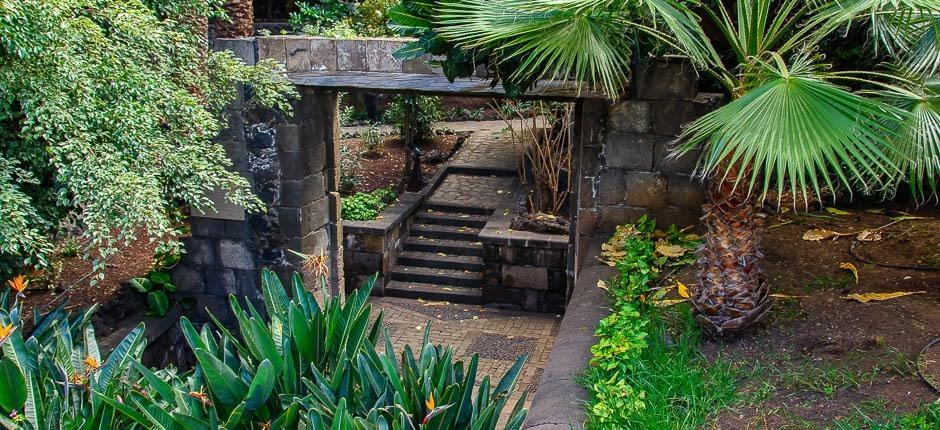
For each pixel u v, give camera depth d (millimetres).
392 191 12297
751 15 4145
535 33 4492
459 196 12641
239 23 7664
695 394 4203
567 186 11453
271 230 8211
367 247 10680
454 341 9258
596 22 4488
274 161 7992
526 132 14227
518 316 10172
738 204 4543
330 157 8633
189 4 6641
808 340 4645
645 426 3984
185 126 6281
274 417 4113
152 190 5441
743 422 4008
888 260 5664
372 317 10031
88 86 5316
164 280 8328
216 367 3883
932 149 4074
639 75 6668
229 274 8453
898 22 4426
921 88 4363
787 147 3684
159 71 6113
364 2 11359
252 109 7828
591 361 4641
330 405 3762
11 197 4902
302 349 4262
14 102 5582
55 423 3871
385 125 17172
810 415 3969
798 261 5805
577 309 5605
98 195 5223
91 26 5359
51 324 4848
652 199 6953
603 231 7156
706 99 6617
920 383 4074
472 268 11023
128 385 4266
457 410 3971
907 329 4629
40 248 5336
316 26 10508
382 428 3500
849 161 3625
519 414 3959
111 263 8836
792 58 4742
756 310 4688
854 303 5043
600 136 6992
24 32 4891
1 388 3834
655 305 5297
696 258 6012
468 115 17859
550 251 10086
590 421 4070
